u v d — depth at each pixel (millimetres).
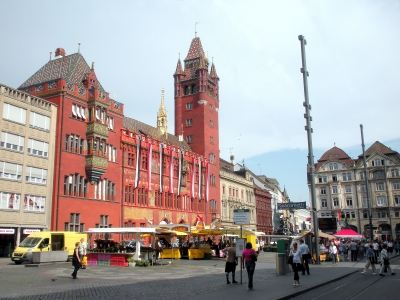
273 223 133750
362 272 28578
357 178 110438
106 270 30891
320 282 22359
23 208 44031
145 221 63625
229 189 97688
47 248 36906
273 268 34750
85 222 51406
